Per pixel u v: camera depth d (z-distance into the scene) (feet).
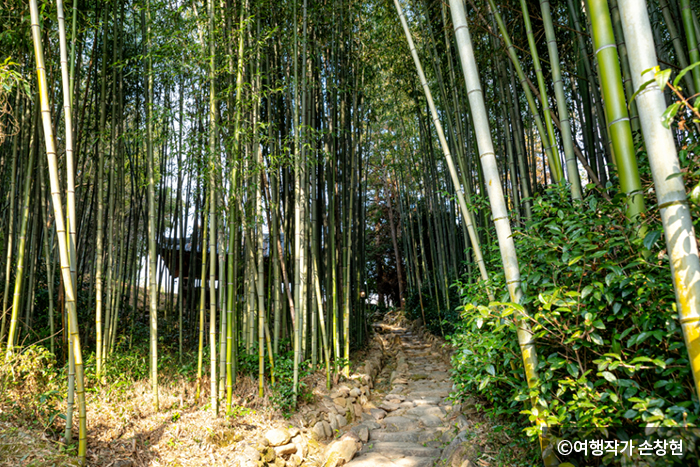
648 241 4.34
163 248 22.43
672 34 8.54
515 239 6.71
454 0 6.63
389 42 20.17
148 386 11.80
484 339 7.33
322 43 18.30
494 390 8.70
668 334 4.40
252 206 13.12
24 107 13.01
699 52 6.95
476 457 8.48
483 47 15.31
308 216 16.17
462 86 17.31
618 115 5.16
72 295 8.00
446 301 25.11
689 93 8.11
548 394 5.67
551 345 5.94
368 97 21.68
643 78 4.16
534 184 18.16
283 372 13.20
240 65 11.91
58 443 7.93
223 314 11.51
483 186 16.22
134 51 15.94
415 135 29.32
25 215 10.79
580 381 5.08
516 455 7.93
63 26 8.43
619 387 4.88
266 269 18.85
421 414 13.93
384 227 44.34
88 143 15.69
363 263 23.66
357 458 11.12
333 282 16.42
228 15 12.73
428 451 10.95
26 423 8.30
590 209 5.55
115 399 10.48
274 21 15.60
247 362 13.55
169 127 13.99
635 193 5.00
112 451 8.59
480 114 6.32
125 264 18.22
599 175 12.42
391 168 34.63
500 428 8.87
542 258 5.94
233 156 11.63
